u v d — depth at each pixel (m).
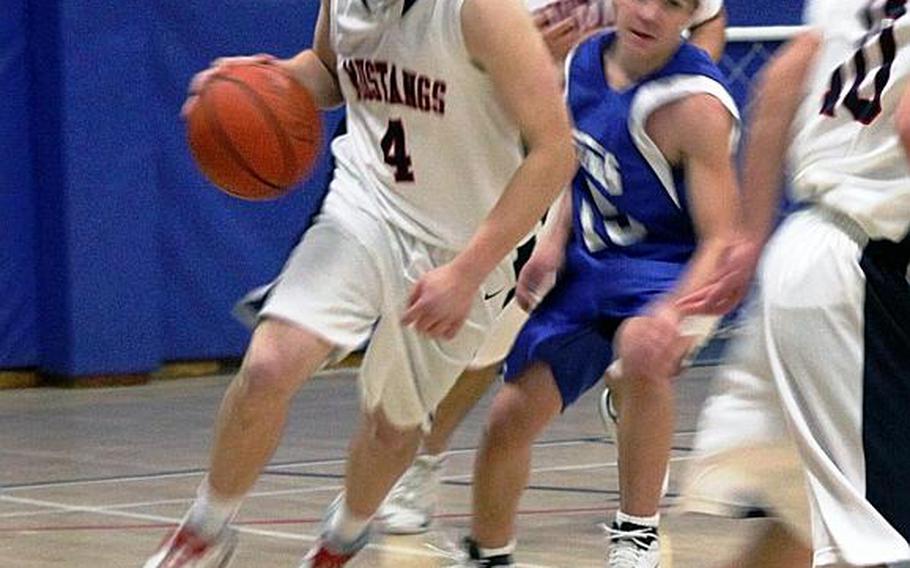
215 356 13.24
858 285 3.59
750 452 3.76
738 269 3.91
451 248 4.55
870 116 3.65
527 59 4.25
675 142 5.41
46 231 12.67
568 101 5.63
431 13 4.34
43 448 9.66
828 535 3.53
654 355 3.96
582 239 5.53
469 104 4.40
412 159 4.49
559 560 6.22
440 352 4.65
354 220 4.52
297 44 13.30
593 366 5.39
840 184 3.67
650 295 5.31
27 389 12.66
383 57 4.45
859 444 3.55
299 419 10.87
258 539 6.68
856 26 3.73
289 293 4.45
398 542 6.52
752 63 14.12
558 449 9.27
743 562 4.01
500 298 4.69
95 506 7.63
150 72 12.81
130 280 12.76
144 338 12.82
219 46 13.03
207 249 13.09
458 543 6.36
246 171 4.60
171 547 4.57
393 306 4.53
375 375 4.63
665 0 5.39
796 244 3.69
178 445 9.69
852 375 3.56
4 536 6.86
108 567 6.16
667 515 7.07
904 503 3.53
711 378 12.52
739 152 5.66
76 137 12.51
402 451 4.80
